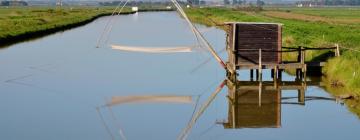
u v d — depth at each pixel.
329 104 21.06
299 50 25.61
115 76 28.52
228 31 27.38
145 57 36.78
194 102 21.67
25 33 54.00
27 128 17.25
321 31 48.78
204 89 24.75
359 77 22.25
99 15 115.69
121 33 59.66
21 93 23.62
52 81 26.94
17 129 17.11
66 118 18.70
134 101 21.64
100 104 21.19
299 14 118.75
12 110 20.09
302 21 75.38
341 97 21.94
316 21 77.25
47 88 24.94
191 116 19.08
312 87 24.70
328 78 26.02
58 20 78.44
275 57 25.31
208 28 66.94
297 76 26.55
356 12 141.12
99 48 42.47
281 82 25.92
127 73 29.47
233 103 21.56
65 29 69.00
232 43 25.36
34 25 63.75
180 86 25.48
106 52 39.78
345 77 24.19
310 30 50.09
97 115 19.17
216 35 55.50
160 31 63.00
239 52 25.03
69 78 27.89
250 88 24.62
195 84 26.12
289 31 46.00
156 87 25.25
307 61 27.39
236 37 25.00
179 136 16.25
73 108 20.41
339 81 24.41
